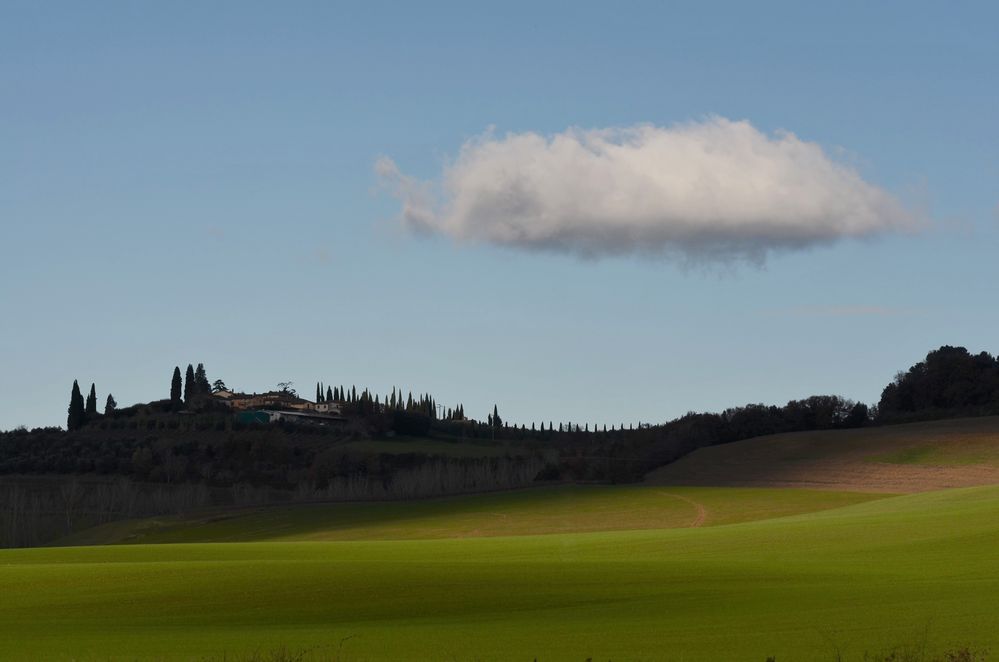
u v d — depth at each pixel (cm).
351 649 4416
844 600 5444
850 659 4116
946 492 12750
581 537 10344
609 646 4416
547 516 16062
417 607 5628
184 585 6475
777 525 9850
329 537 15812
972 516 8925
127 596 6181
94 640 4756
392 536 15412
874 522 9194
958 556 7056
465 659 4181
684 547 8669
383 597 5916
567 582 6331
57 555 9731
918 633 4547
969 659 3956
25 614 5738
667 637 4591
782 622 4875
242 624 5291
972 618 4850
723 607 5359
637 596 5816
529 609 5503
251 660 4197
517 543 9875
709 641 4484
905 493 15512
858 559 7244
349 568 7038
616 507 16362
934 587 5800
